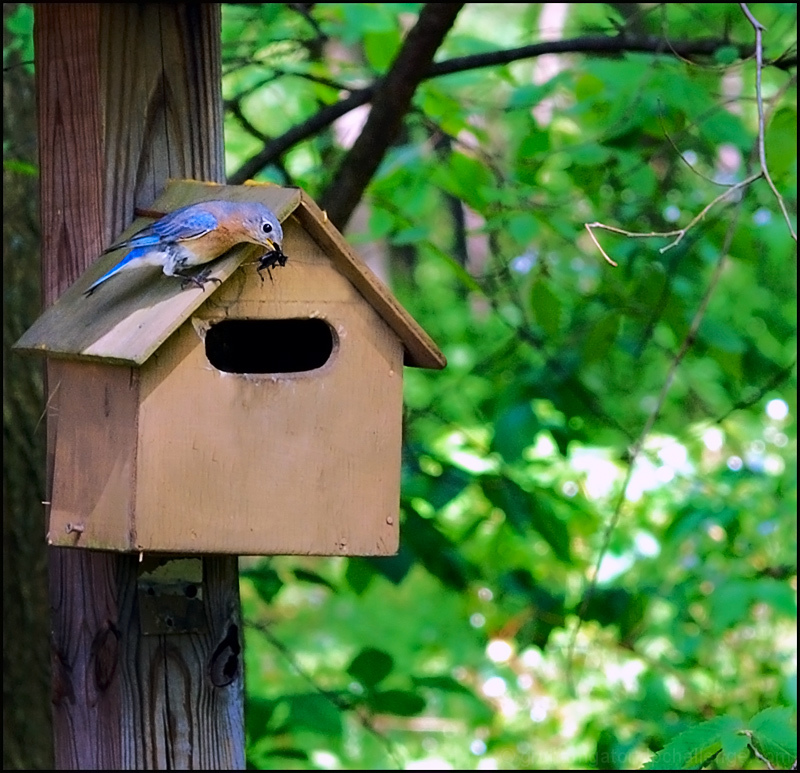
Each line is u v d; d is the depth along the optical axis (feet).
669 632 41.65
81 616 23.31
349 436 21.67
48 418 22.08
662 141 33.47
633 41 33.45
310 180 37.76
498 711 46.03
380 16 34.37
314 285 21.43
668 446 38.47
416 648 51.55
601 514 41.11
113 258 21.91
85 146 22.90
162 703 23.17
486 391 40.96
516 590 36.32
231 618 23.65
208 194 22.04
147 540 20.36
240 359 24.38
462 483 33.09
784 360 44.29
